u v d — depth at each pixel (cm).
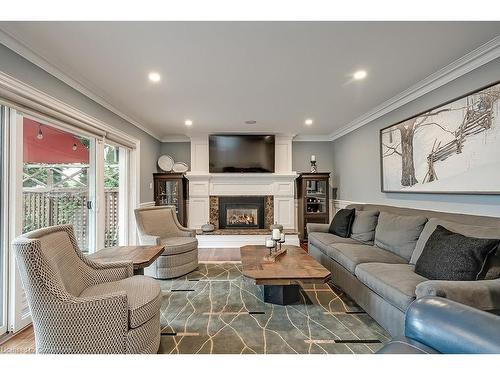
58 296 140
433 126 276
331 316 226
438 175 269
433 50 218
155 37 196
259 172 545
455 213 244
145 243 330
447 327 102
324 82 285
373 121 409
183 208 548
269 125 484
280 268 234
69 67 245
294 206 566
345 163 516
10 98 192
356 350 177
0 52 184
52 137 279
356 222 349
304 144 582
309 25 182
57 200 286
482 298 147
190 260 344
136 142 435
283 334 197
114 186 423
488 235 185
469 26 184
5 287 200
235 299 261
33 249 137
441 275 179
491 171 213
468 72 237
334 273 298
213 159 545
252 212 567
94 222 317
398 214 306
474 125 227
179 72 257
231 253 453
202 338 191
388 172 362
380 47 213
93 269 192
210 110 387
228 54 222
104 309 144
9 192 202
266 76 269
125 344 148
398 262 243
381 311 202
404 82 286
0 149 200
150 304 161
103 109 334
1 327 197
